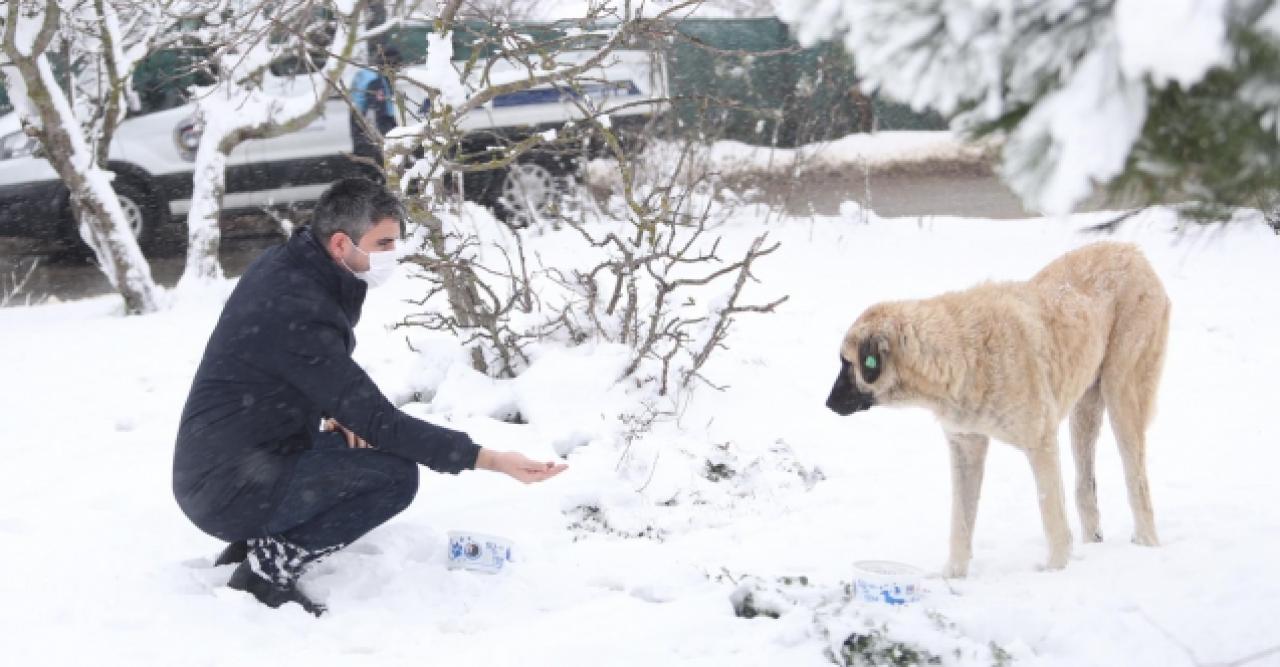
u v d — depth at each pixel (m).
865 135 17.44
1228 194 2.70
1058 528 4.71
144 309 9.57
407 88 10.98
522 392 6.63
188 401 4.30
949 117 2.87
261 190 12.26
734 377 7.11
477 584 4.54
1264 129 2.51
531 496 5.53
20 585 4.38
